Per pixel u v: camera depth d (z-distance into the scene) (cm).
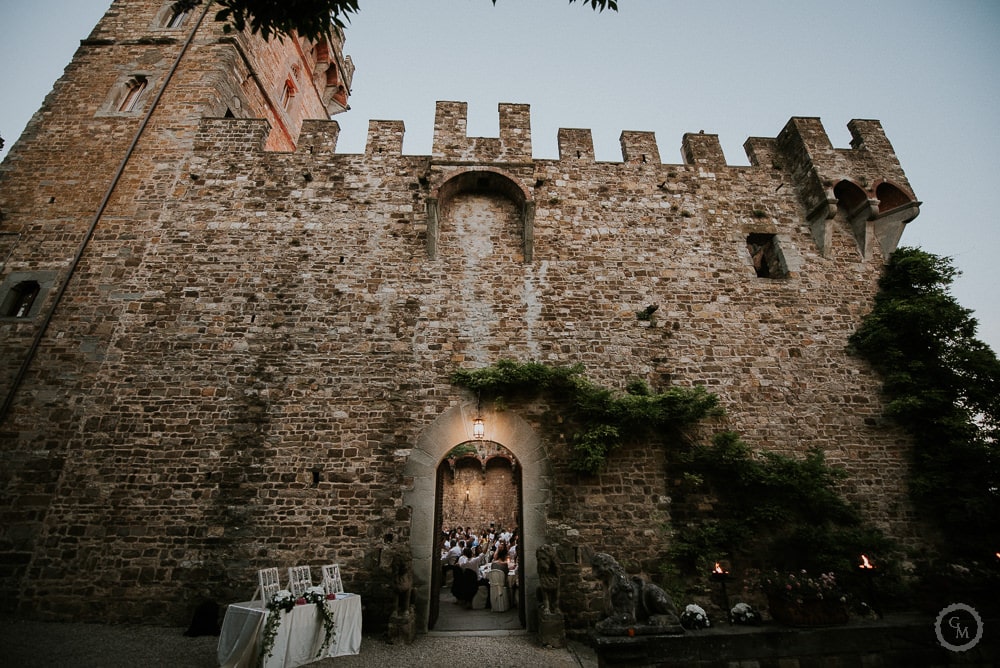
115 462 757
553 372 835
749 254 1005
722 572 676
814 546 745
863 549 739
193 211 969
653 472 804
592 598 718
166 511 732
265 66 1371
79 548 705
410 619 670
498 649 635
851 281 990
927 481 795
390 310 895
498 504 1664
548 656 612
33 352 820
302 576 665
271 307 885
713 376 883
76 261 898
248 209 977
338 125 1090
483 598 937
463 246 968
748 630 587
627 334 906
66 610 672
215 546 717
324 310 888
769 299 959
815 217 1045
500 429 816
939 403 835
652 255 985
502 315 905
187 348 842
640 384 853
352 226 971
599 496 781
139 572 697
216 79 1142
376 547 729
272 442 783
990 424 827
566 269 957
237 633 559
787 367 899
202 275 906
